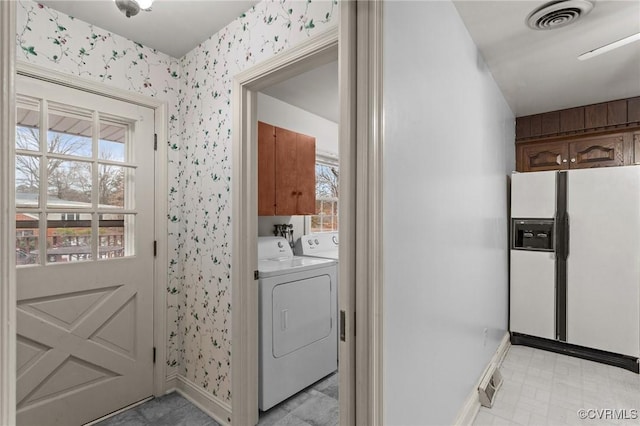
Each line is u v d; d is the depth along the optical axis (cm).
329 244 352
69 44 186
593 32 206
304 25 156
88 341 195
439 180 157
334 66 234
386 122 109
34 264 177
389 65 112
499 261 293
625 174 276
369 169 101
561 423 196
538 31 205
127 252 215
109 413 203
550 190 307
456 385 178
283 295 220
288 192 283
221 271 201
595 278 285
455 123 181
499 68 256
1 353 41
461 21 192
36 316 177
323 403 221
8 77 43
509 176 344
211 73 209
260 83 184
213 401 203
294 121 320
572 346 298
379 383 101
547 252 307
